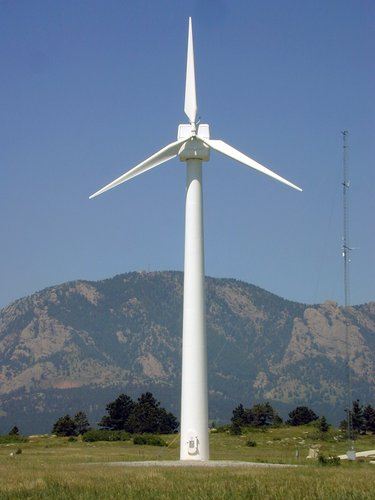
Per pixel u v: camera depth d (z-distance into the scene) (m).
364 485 36.69
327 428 119.31
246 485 36.31
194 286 60.53
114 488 35.91
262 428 122.44
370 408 122.50
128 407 136.00
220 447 89.94
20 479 40.16
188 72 63.50
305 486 36.09
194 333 60.00
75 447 92.56
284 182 62.47
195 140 62.00
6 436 117.19
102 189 63.38
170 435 116.25
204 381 59.66
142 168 63.03
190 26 64.88
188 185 62.09
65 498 34.03
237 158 61.97
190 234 61.25
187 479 39.16
